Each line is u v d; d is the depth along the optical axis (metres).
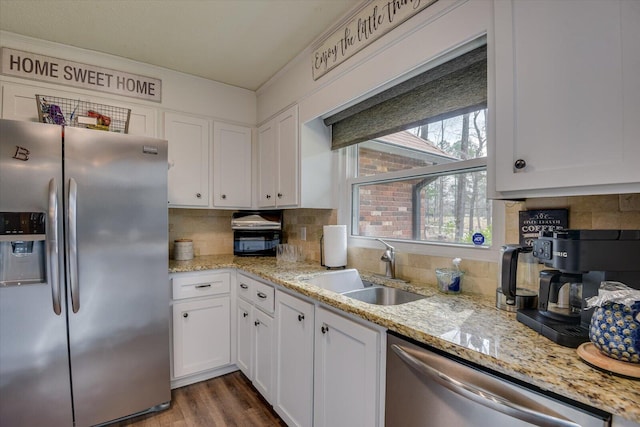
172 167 2.40
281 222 2.84
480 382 0.81
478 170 1.46
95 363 1.69
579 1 0.81
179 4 1.65
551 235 0.90
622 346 0.67
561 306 0.96
